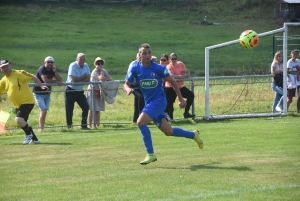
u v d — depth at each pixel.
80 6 145.25
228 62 88.50
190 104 29.73
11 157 20.09
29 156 20.20
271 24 136.25
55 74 27.58
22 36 121.00
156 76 17.69
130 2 152.12
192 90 30.34
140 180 15.84
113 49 112.19
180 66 29.95
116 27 133.38
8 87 23.17
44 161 19.12
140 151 20.69
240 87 33.97
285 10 138.25
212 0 155.88
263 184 15.03
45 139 24.44
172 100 29.61
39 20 134.25
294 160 18.11
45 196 14.38
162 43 119.25
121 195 14.27
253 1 149.38
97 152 20.66
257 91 33.50
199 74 75.62
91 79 29.23
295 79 31.33
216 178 15.81
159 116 17.98
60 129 27.97
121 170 17.27
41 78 27.41
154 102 17.72
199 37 125.31
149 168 17.45
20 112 23.12
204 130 25.78
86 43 117.31
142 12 146.12
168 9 148.50
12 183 15.91
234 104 32.59
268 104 33.34
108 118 31.89
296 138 22.69
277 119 29.77
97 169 17.52
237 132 24.80
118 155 19.94
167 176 16.23
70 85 27.86
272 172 16.42
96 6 146.62
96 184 15.52
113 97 28.88
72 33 125.94
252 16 142.75
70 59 100.00
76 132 26.80
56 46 113.25
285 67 30.33
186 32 130.38
